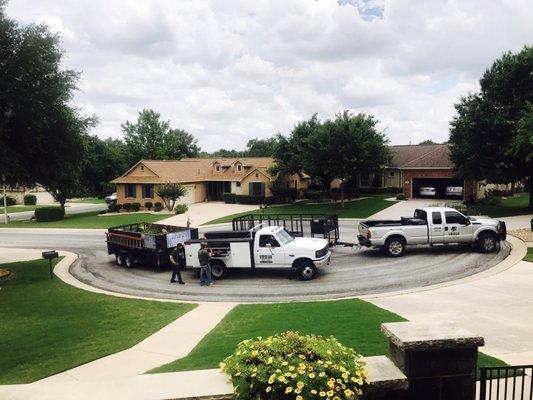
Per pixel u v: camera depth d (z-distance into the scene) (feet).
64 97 75.05
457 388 14.65
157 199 173.68
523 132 91.40
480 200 153.17
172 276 64.75
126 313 47.62
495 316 40.83
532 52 114.62
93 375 31.53
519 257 68.08
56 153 78.18
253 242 63.62
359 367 13.67
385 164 163.84
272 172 172.86
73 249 97.60
